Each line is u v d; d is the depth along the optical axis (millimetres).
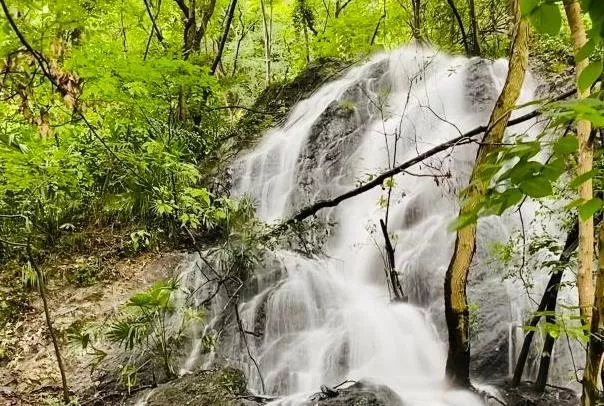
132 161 6055
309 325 5934
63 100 3705
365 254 7059
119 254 6930
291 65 15125
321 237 7414
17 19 3449
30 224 6461
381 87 9344
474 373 4953
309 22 13609
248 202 7547
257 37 15773
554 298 4262
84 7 5359
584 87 1025
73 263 6703
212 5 9797
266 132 9703
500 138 3678
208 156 9406
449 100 8523
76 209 7562
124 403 4699
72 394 4887
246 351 5598
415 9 11117
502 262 5527
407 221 7184
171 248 7211
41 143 5723
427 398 4551
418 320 5852
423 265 6438
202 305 5980
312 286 6270
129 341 4656
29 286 6219
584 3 919
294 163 8539
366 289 6605
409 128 8375
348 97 9141
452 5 10227
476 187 1260
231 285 6125
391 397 4348
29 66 3551
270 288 6117
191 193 6094
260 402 4613
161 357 5262
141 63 5789
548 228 5656
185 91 6887
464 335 4355
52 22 3906
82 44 5469
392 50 10984
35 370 5156
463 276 4223
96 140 7398
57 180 6422
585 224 2381
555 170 1068
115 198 6965
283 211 8227
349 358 5484
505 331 5160
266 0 14445
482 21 11336
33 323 5758
